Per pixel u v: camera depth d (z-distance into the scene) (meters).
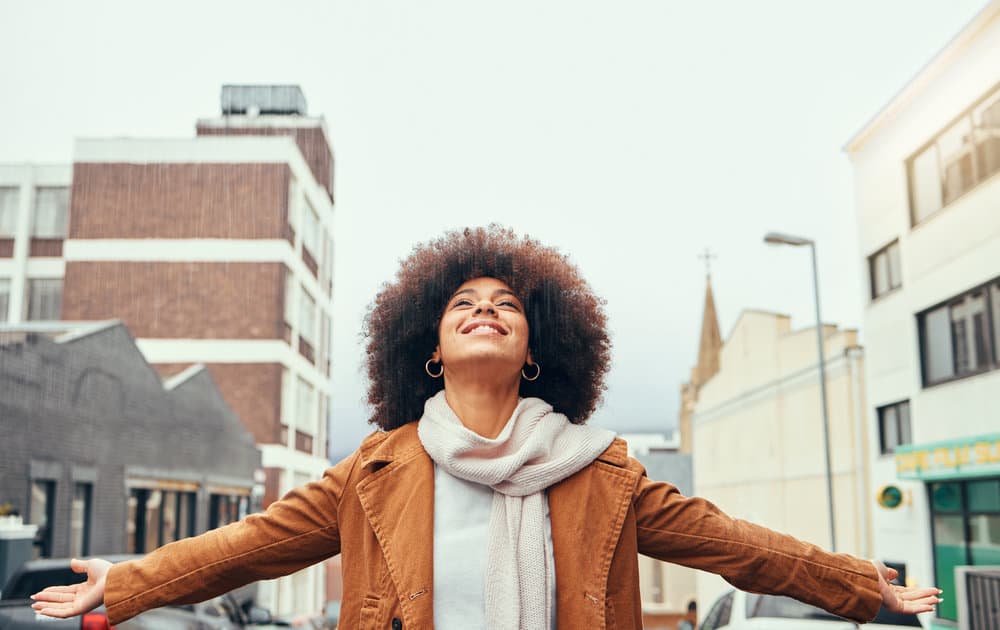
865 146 20.25
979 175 15.81
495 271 2.66
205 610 8.61
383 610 2.19
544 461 2.25
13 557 12.58
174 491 22.19
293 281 33.50
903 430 18.98
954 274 16.62
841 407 25.89
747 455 33.94
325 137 40.22
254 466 29.23
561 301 2.74
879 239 19.75
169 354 30.95
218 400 25.30
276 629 14.69
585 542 2.22
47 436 15.44
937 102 17.19
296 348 34.12
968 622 10.45
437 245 2.73
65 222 34.00
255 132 38.47
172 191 31.72
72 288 31.20
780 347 30.48
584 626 2.17
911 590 2.42
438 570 2.17
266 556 2.30
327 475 2.37
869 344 20.31
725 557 2.30
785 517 29.92
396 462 2.30
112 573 2.27
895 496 18.05
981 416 15.60
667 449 73.44
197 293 31.25
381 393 2.79
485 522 2.21
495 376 2.34
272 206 31.66
